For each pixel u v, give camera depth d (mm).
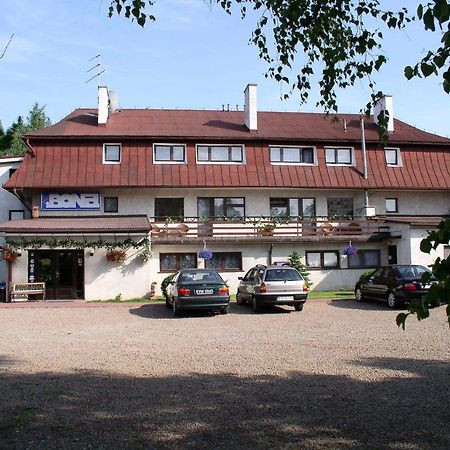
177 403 6387
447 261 3018
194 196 26500
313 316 15797
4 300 22812
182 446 4926
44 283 21672
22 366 8703
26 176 25094
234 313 17062
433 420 5633
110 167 25844
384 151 28578
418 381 7379
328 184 26875
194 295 16000
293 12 6023
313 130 29797
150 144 26625
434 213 28672
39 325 14383
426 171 28422
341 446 4902
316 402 6375
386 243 26734
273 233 25328
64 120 29391
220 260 25391
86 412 6027
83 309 18719
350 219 26922
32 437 5188
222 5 6547
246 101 29109
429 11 3326
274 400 6480
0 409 6168
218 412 6004
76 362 9031
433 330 12242
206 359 9195
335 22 6074
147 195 26141
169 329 13352
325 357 9227
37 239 21766
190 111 32750
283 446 4914
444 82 3439
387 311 16719
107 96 28516
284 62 6668
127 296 22250
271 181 26469
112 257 22078
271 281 16984
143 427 5480
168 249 24875
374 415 5832
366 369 8203
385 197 28312
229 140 27203
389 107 30719
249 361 8969
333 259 26328
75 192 25562
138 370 8320
